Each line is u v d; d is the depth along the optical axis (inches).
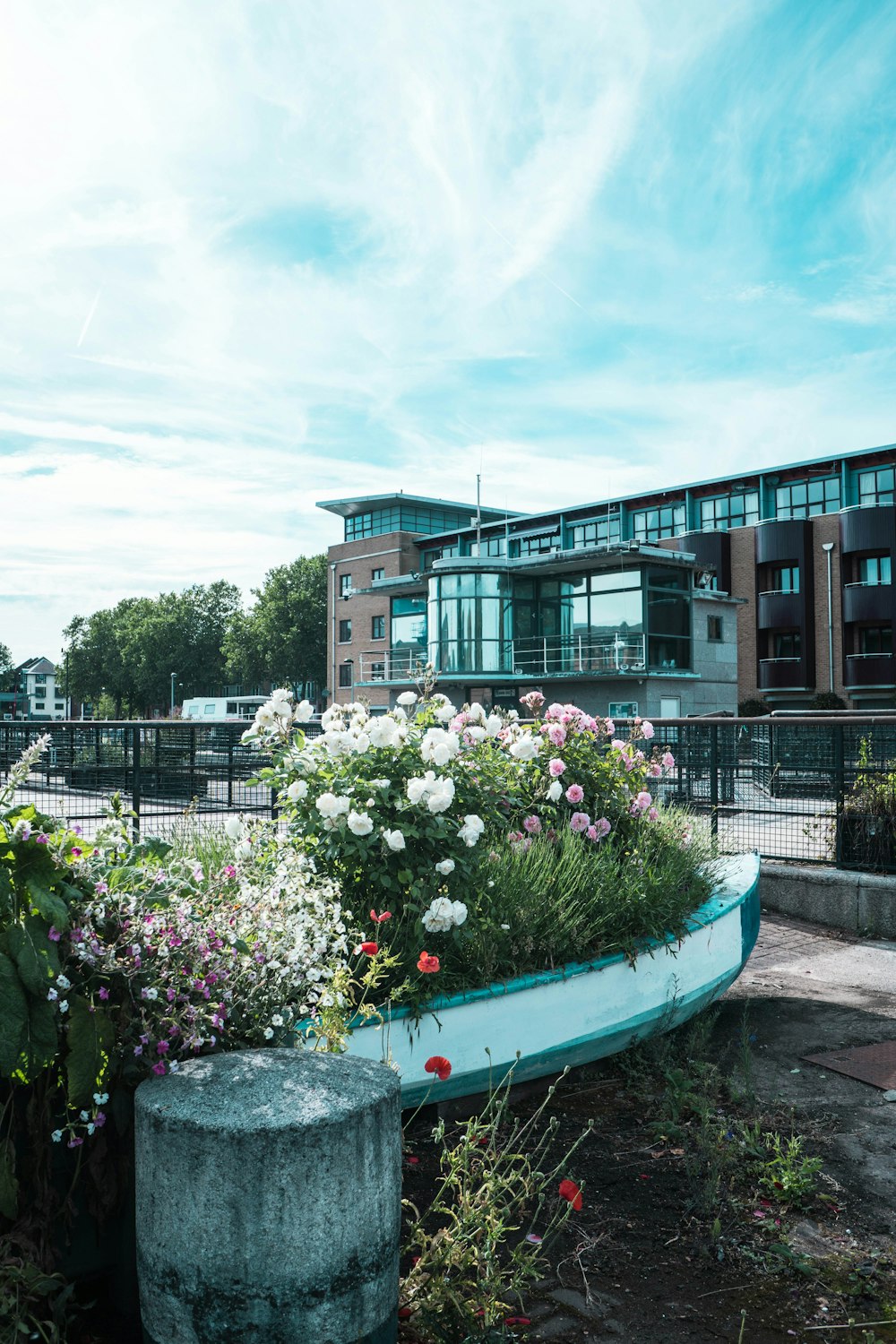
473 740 210.8
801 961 295.3
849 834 357.7
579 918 177.0
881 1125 169.0
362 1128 89.8
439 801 164.1
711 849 263.3
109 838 114.5
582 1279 119.3
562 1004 171.3
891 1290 118.7
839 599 1726.1
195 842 187.8
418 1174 142.4
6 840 91.9
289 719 184.5
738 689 1818.4
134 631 4409.5
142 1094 92.4
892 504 1653.5
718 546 1850.4
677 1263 123.9
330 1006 122.4
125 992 98.4
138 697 4596.5
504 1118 165.8
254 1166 84.4
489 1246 105.0
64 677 5098.4
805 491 1827.0
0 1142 91.8
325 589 3513.8
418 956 152.7
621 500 2010.3
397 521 2405.3
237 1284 84.5
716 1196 137.8
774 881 359.3
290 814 169.0
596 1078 187.6
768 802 386.0
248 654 3599.9
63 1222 99.3
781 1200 140.2
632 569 1471.5
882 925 330.0
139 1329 100.5
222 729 398.6
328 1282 86.5
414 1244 110.3
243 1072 97.8
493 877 181.9
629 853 228.5
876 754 373.7
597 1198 139.6
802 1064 200.7
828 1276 122.0
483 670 1523.1
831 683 1726.1
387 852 163.2
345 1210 87.8
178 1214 86.3
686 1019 209.2
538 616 1568.7
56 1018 92.9
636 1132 163.0
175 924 105.5
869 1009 241.9
